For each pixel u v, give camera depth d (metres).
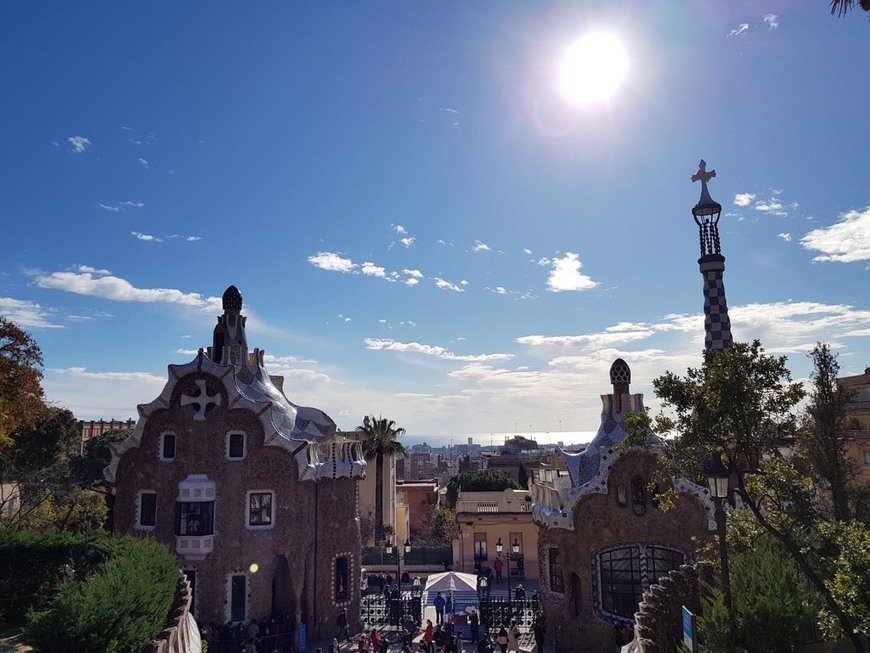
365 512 66.50
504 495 53.97
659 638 20.59
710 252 36.69
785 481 17.70
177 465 36.12
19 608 21.53
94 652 14.84
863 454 36.62
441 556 54.00
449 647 29.61
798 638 15.34
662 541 32.38
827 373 25.20
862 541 14.19
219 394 36.72
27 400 35.06
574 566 33.16
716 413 17.69
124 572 17.92
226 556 35.22
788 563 17.66
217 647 32.53
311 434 42.62
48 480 45.25
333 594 38.19
